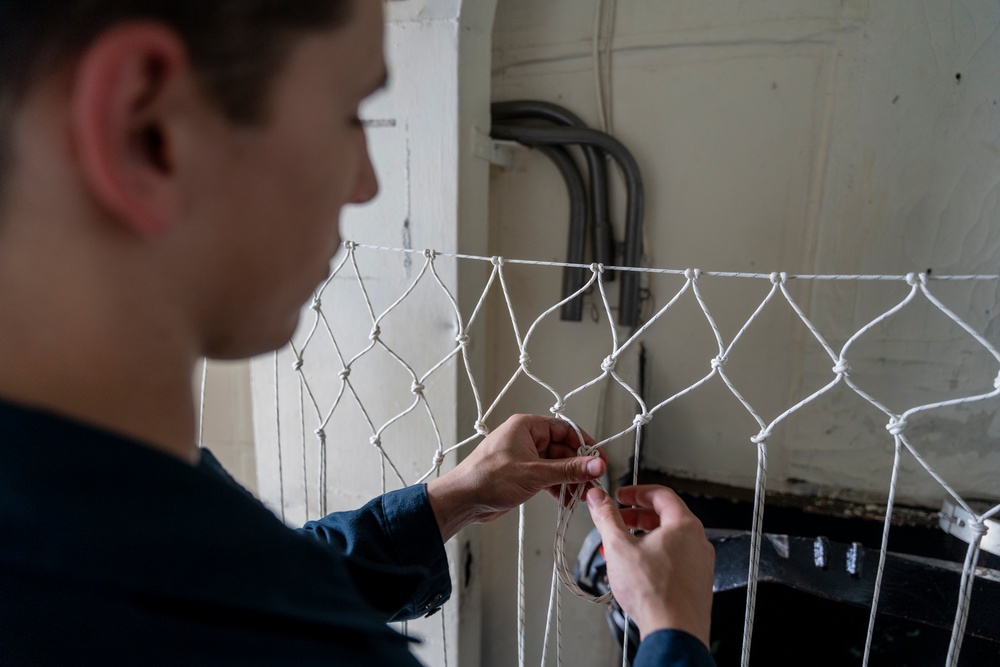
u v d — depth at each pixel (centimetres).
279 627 24
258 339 27
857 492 110
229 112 20
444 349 99
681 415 120
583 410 125
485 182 107
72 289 20
